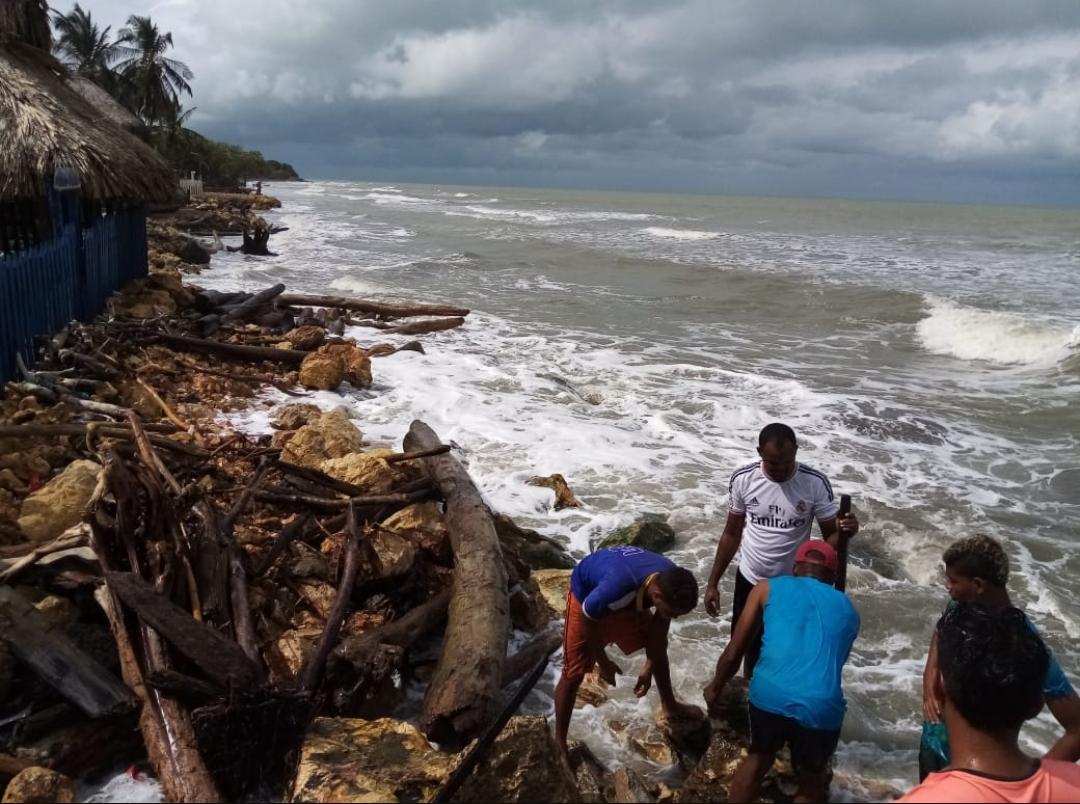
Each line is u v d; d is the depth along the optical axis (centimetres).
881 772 449
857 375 1359
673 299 2075
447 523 616
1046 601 635
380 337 1470
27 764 373
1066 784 242
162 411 845
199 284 2011
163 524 505
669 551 701
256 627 487
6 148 1015
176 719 388
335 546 575
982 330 1574
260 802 391
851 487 859
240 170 10656
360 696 445
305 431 767
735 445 966
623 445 942
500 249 3244
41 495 559
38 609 438
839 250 3488
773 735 368
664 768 447
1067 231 4944
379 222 4775
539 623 565
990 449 998
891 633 591
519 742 379
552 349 1438
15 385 784
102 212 1298
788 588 397
